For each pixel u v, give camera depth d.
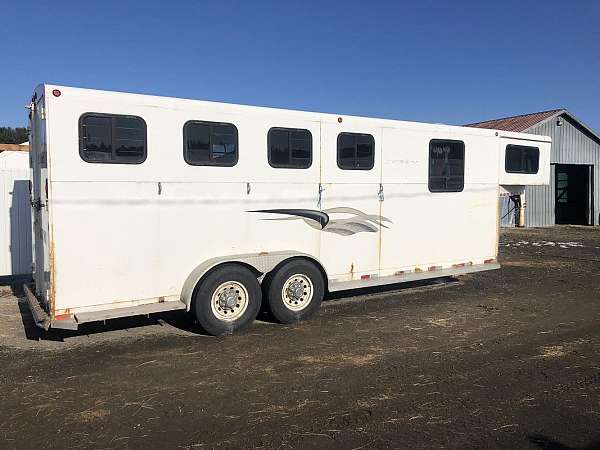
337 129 6.93
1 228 8.95
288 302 6.54
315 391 4.42
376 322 6.67
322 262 6.96
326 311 7.26
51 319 5.22
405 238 7.72
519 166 9.06
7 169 8.96
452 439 3.62
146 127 5.59
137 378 4.71
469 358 5.27
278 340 5.88
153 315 6.95
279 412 4.02
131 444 3.52
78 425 3.79
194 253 5.98
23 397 4.29
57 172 5.16
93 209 5.35
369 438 3.62
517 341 5.86
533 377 4.76
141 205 5.61
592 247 15.21
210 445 3.52
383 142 7.38
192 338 5.95
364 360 5.21
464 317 6.93
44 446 3.49
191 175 5.89
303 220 6.73
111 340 5.86
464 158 8.30
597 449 3.51
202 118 5.93
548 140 9.41
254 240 6.39
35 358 5.24
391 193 7.51
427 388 4.49
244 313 6.18
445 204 8.13
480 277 10.08
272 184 6.46
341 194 7.04
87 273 5.37
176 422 3.85
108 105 5.37
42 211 5.63
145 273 5.70
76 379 4.68
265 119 6.36
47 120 5.09
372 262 7.41
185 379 4.69
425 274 7.95
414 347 5.63
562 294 8.47
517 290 8.80
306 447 3.50
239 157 6.20
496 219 8.84
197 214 5.96
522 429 3.77
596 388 4.52
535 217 23.44
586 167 24.66
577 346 5.68
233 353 5.41
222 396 4.32
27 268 9.13
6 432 3.69
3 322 6.61
